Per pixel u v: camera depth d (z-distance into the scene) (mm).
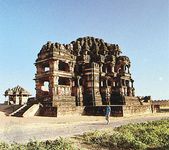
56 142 12977
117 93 46594
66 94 41594
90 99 43781
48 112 35938
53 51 40281
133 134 16969
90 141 14711
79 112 39281
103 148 13609
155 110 50406
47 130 19594
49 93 39031
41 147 11875
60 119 30500
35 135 16656
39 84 42188
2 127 21594
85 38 52625
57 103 37500
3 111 39156
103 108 38500
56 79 39719
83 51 48812
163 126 20469
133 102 47594
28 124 24203
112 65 49312
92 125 23594
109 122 27094
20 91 53594
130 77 50906
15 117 32469
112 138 15047
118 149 13633
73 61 45125
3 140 14523
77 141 14578
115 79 48156
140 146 13992
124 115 36844
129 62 51188
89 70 45156
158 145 14508
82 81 45656
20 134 17312
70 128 20984
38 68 42688
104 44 54281
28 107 37312
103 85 47531
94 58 49125
